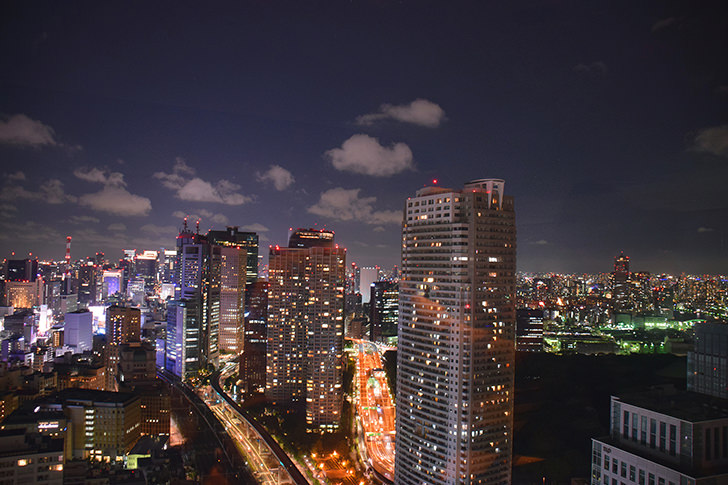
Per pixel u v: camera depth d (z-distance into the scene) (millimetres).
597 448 160500
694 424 139000
